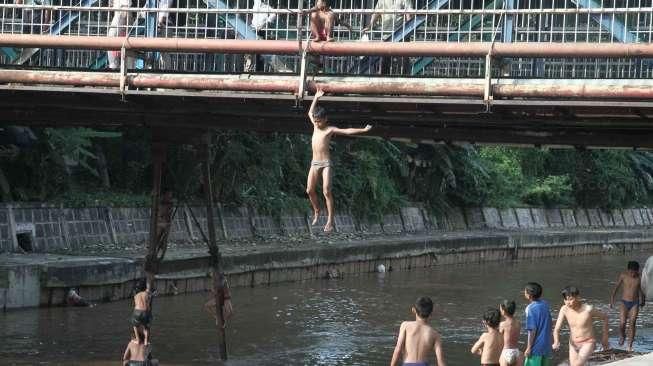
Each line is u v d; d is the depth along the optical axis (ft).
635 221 199.31
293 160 118.83
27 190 89.92
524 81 46.70
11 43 52.13
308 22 56.34
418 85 47.57
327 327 75.25
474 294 99.40
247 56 60.54
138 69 52.37
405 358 40.37
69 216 88.74
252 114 54.44
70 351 60.18
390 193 137.90
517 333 46.83
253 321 76.38
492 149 168.66
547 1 62.08
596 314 50.08
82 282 75.61
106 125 60.75
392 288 101.30
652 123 50.75
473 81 47.34
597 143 56.80
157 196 61.21
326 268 107.24
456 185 152.66
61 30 57.57
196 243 101.30
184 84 50.29
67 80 51.75
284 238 113.80
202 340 67.62
